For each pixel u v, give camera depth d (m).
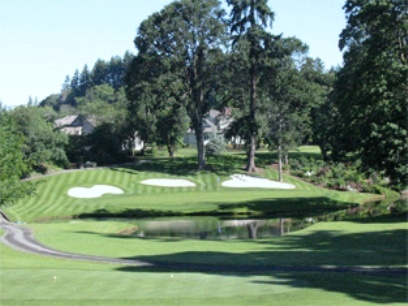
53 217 42.28
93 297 13.53
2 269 18.11
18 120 65.50
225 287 14.68
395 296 13.67
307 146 108.62
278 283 15.29
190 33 64.19
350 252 22.72
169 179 62.66
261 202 47.66
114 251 24.09
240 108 70.94
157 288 14.58
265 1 61.53
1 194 35.38
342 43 50.28
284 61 62.75
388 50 39.56
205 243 27.03
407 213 40.75
